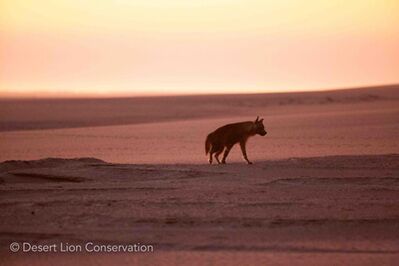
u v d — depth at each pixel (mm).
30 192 74375
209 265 47938
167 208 65000
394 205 66000
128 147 149750
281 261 48594
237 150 136250
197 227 58469
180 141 163000
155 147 148250
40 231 58156
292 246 52562
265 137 166625
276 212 63031
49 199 70062
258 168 89875
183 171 85312
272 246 52625
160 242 54250
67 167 88375
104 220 61156
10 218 62594
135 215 62500
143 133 189125
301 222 59594
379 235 55844
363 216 61688
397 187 75562
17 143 165375
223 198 69250
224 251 51438
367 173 85500
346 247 52344
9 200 70000
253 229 57656
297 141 155250
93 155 133250
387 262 48250
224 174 84250
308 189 74188
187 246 53000
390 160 95938
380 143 145500
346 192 72625
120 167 87812
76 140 171375
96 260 50031
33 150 147625
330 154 123938
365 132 173125
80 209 65312
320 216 61562
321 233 56438
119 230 58094
